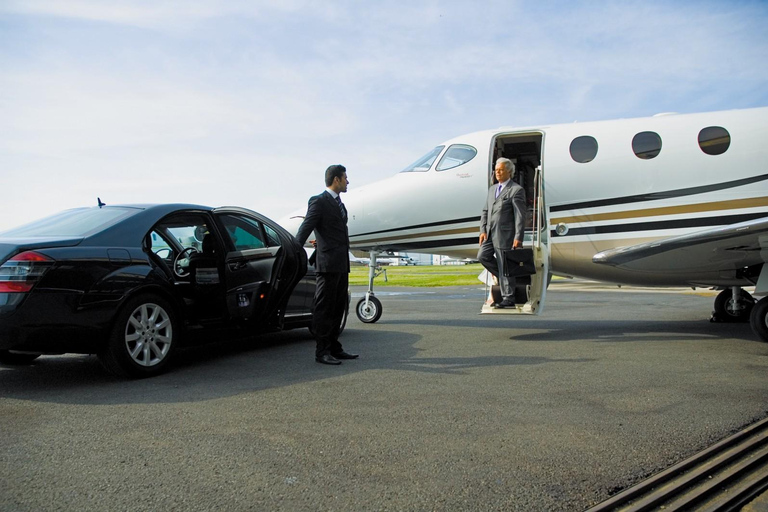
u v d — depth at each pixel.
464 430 3.17
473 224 7.83
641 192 7.13
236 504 2.25
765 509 2.27
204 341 5.22
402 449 2.87
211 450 2.86
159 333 4.77
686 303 12.24
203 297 5.46
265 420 3.37
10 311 3.90
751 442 2.96
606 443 2.95
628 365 5.02
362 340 6.61
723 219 6.92
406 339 6.68
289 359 5.45
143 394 4.03
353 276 35.16
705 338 6.70
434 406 3.67
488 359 5.33
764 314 6.13
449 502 2.27
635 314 9.74
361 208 8.28
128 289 4.44
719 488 2.44
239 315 5.46
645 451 2.83
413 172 8.27
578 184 7.32
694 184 6.99
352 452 2.83
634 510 2.22
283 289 5.58
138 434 3.11
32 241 4.19
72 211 5.30
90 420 3.37
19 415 3.49
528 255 6.49
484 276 7.59
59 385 4.33
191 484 2.44
